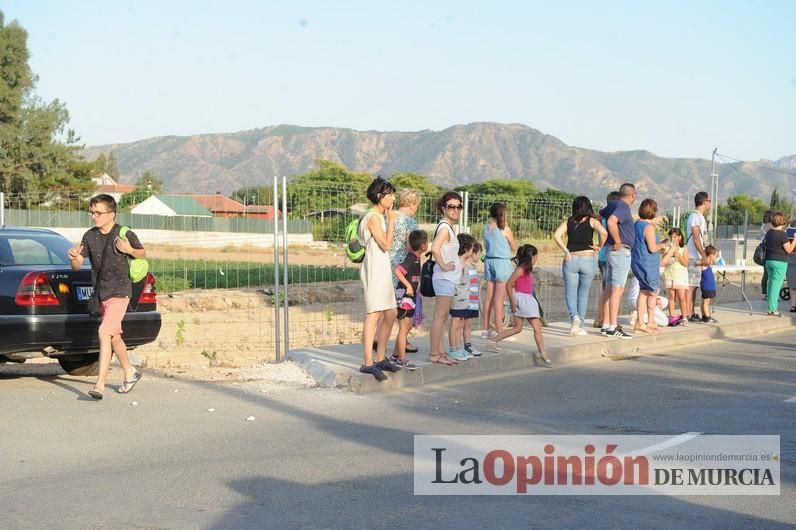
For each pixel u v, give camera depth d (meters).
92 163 66.50
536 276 21.86
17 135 62.34
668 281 14.65
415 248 10.22
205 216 17.12
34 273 9.06
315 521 5.27
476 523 5.25
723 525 5.26
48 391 9.37
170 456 6.80
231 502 5.63
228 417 8.23
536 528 5.18
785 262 16.33
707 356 12.30
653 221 13.52
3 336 8.88
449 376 10.50
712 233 23.48
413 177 104.56
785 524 5.29
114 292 8.89
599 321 14.18
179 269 21.83
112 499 5.69
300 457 6.78
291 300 20.70
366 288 9.60
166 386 9.75
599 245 13.20
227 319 17.59
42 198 15.78
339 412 8.49
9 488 5.92
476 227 14.31
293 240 13.48
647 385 9.96
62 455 6.81
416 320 10.88
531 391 9.62
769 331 15.49
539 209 15.55
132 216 16.89
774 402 8.94
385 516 5.37
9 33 62.38
